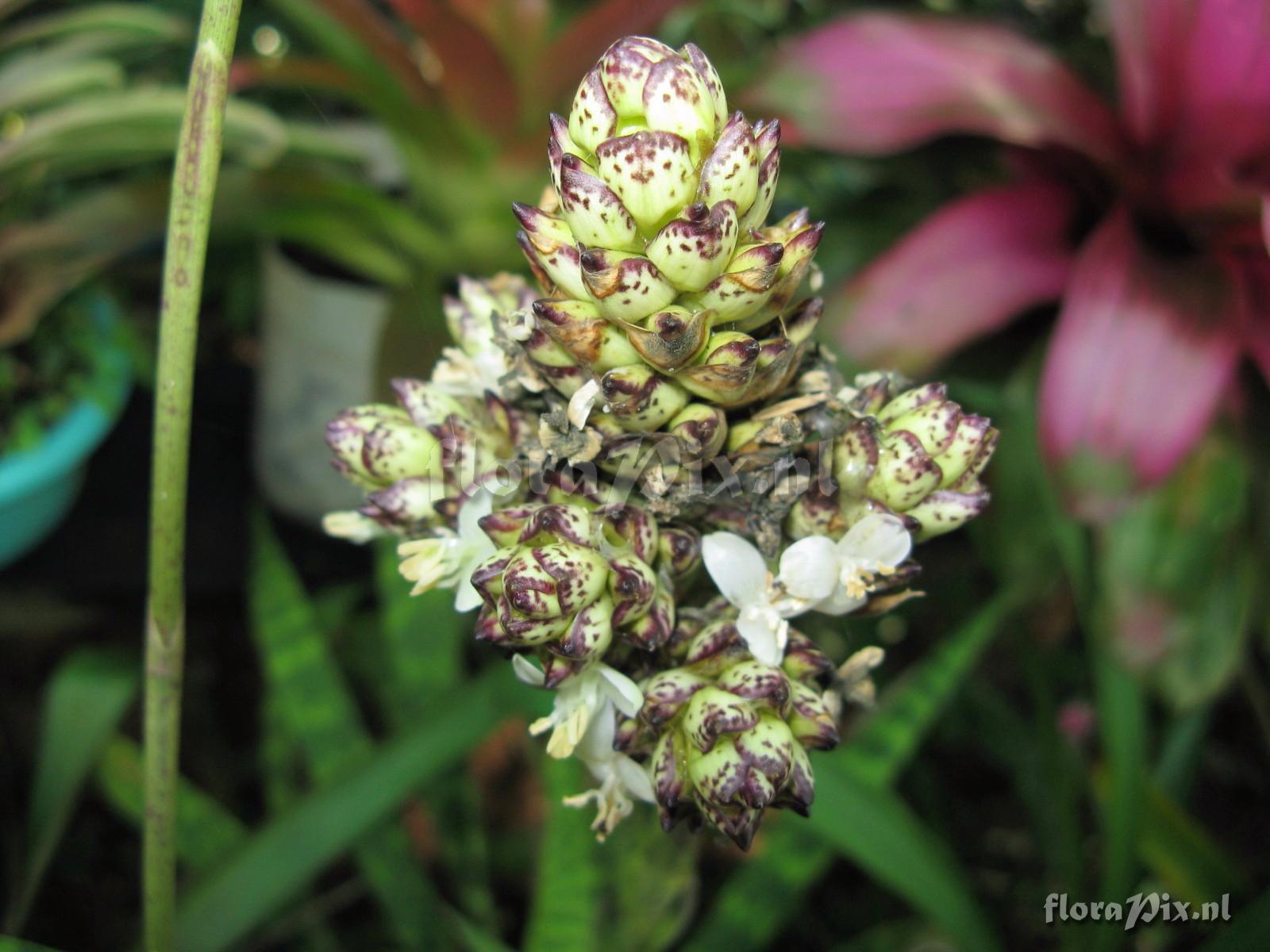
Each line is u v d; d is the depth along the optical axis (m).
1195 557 0.20
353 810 0.17
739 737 0.10
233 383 0.32
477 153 0.23
